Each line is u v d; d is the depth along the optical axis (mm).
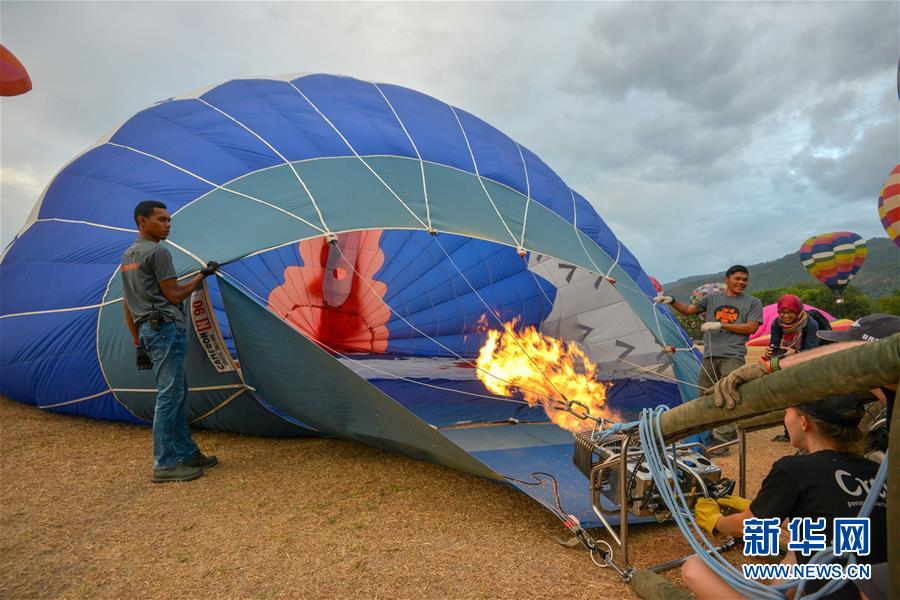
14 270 6035
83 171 6340
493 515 3684
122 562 2951
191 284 4223
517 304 9461
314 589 2707
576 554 3193
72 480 4086
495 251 9398
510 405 6328
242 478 4227
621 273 7801
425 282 9742
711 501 2523
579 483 4145
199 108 6758
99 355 5391
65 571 2863
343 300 9430
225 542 3182
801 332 5367
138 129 6598
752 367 2037
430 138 7531
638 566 3051
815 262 34406
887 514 1499
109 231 5703
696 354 7566
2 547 3092
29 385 5766
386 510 3684
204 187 5703
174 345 4148
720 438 5664
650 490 2953
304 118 6844
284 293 8805
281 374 4414
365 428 4449
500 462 4555
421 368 8250
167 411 4117
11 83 4680
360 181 6285
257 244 5152
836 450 1957
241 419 5285
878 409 2574
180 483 4098
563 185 8891
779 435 6105
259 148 6234
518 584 2799
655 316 7430
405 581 2789
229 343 6609
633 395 6762
